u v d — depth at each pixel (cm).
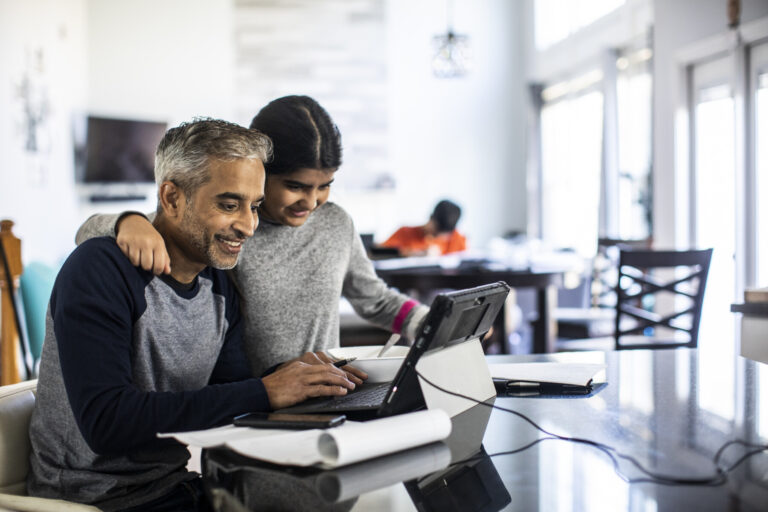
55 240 646
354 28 836
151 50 805
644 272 519
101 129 726
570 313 478
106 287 120
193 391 119
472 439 110
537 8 820
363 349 167
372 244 497
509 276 406
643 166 625
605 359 171
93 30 793
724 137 468
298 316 171
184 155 124
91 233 135
